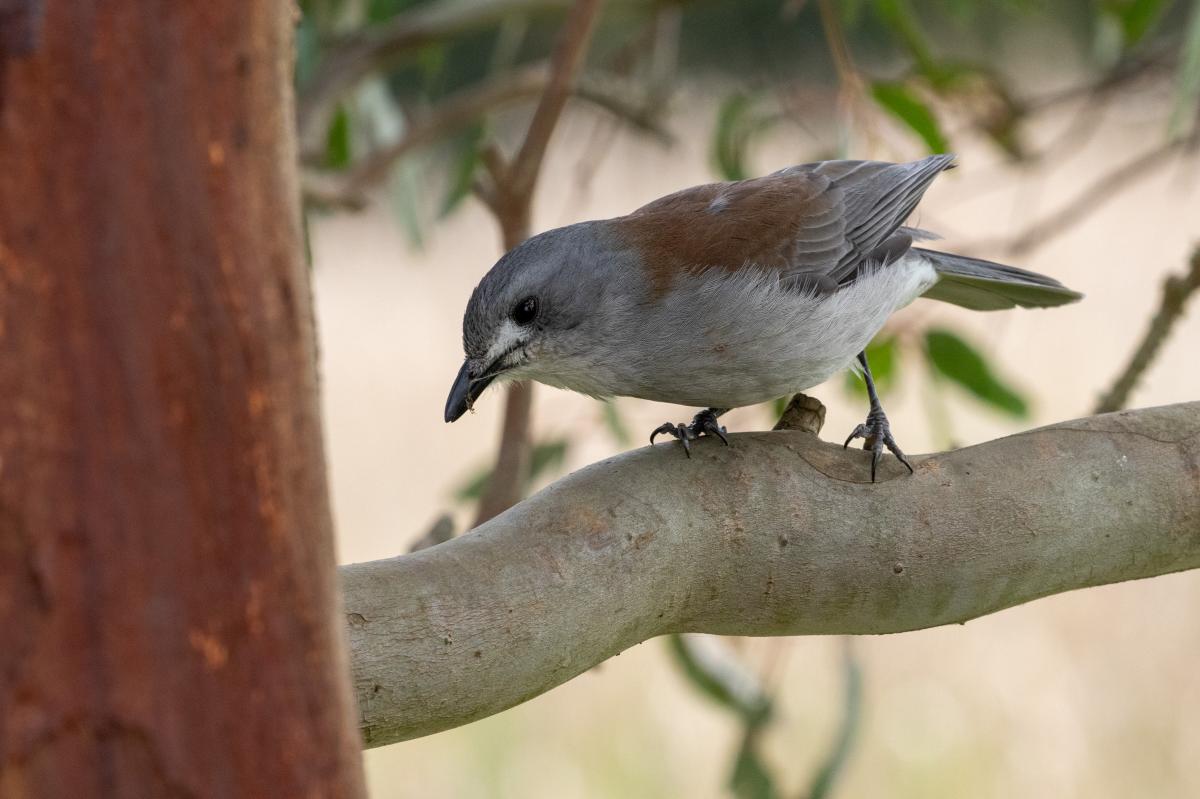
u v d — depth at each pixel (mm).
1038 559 5496
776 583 5301
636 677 14922
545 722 14359
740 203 7562
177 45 2752
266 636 2984
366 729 4422
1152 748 14008
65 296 2738
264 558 2959
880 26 17891
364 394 19844
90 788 2871
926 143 9219
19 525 2766
